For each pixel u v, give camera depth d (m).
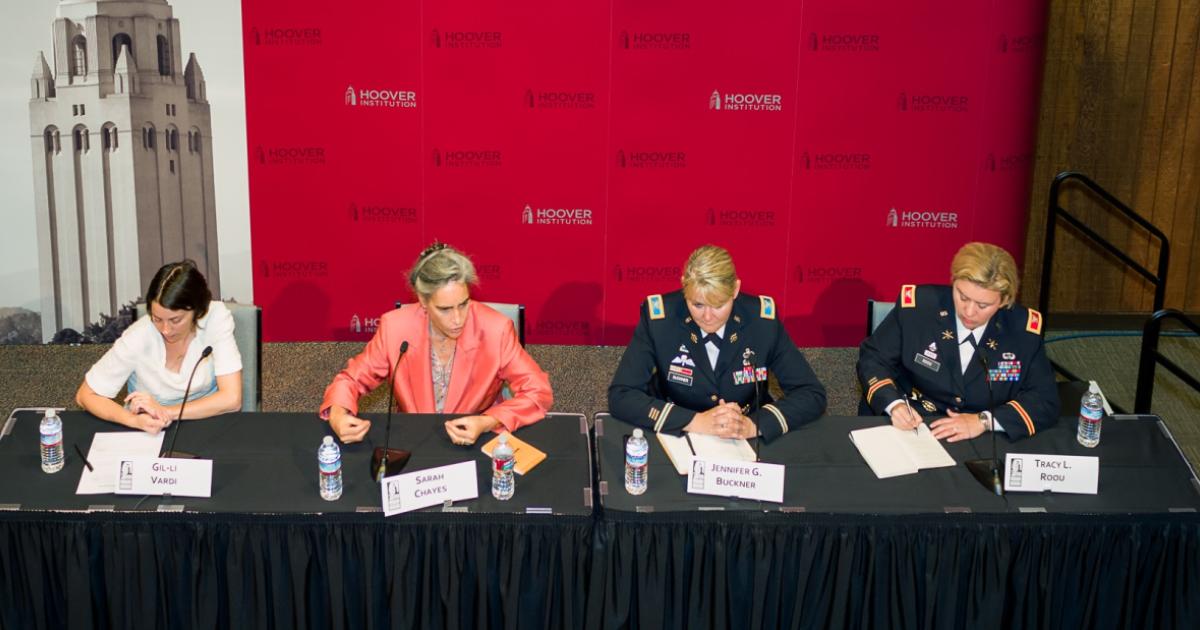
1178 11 4.59
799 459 2.60
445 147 4.55
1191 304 5.03
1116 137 4.75
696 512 2.36
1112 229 4.90
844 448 2.66
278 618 2.41
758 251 4.72
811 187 4.63
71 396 4.24
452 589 2.39
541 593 2.41
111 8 4.31
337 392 2.78
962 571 2.44
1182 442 4.07
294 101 4.46
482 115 4.51
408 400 2.91
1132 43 4.62
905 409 2.79
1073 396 3.40
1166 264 4.08
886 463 2.57
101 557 2.38
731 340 2.89
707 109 4.52
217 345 2.89
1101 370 4.65
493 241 4.69
